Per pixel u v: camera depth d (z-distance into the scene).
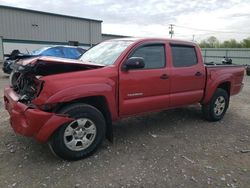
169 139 4.73
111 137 4.16
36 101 3.44
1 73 15.13
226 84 6.14
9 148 4.09
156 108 4.71
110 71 3.97
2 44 25.94
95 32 34.19
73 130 3.66
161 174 3.47
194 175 3.47
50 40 29.77
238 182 3.34
